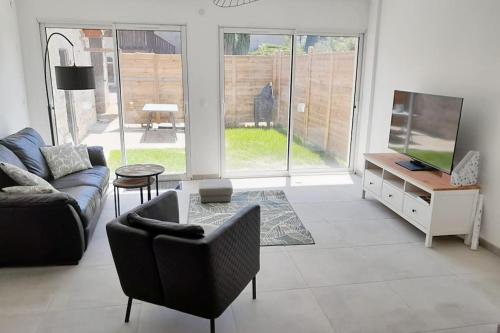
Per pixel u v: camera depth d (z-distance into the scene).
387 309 2.69
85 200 3.53
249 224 2.50
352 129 6.00
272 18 5.35
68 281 3.01
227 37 5.35
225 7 5.20
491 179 3.51
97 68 5.21
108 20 5.02
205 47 5.29
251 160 5.88
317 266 3.26
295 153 5.95
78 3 4.92
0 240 3.07
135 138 5.52
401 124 4.46
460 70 3.84
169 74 5.36
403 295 2.86
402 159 4.54
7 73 4.48
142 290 2.42
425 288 2.95
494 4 3.41
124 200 4.79
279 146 5.90
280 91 5.68
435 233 3.59
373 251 3.53
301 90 5.71
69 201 3.11
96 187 4.00
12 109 4.59
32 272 3.13
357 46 5.73
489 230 3.56
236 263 2.40
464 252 3.54
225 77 5.49
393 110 4.63
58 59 5.10
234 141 5.76
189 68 5.33
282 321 2.55
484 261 3.38
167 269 2.23
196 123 5.53
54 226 3.09
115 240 2.34
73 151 4.48
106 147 5.50
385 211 4.50
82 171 4.45
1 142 3.84
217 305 2.25
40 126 5.19
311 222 4.16
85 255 3.41
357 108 5.89
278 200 4.83
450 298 2.83
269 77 5.59
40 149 4.26
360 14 5.53
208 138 5.61
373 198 4.95
